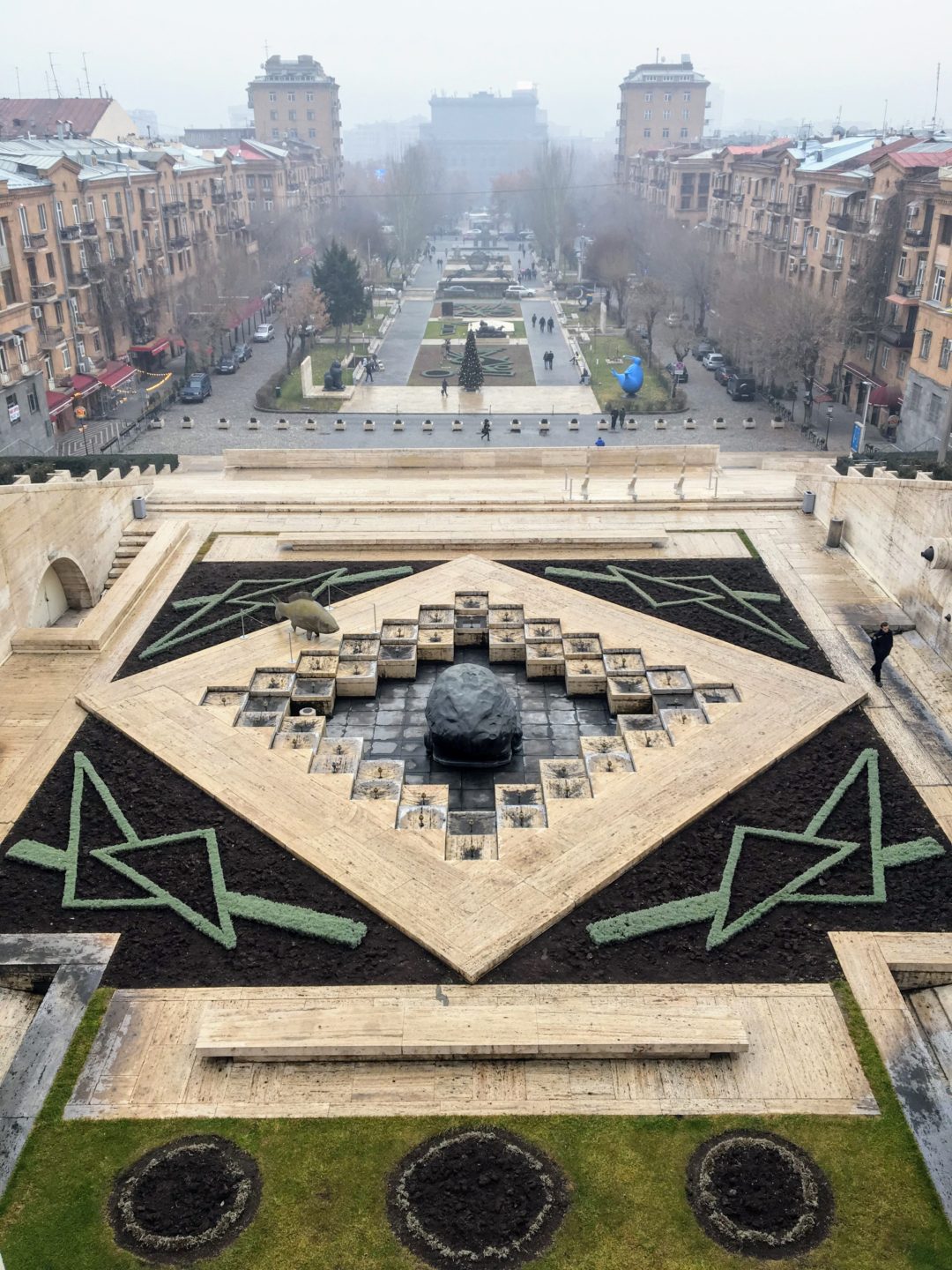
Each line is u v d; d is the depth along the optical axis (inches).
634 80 6815.9
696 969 658.8
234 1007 622.2
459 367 3262.8
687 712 935.7
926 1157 541.0
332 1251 498.6
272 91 6407.5
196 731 912.9
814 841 770.8
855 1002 634.2
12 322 2202.3
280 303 3531.0
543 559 1288.1
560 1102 575.2
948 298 2161.7
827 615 1143.6
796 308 2568.9
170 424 2610.7
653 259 4434.1
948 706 964.0
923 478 1371.8
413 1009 619.2
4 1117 565.3
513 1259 493.7
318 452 1856.5
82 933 692.1
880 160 2544.3
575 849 757.9
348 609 1135.6
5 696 983.6
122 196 2982.3
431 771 896.9
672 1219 512.7
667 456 1875.0
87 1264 493.0
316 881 735.7
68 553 1225.4
